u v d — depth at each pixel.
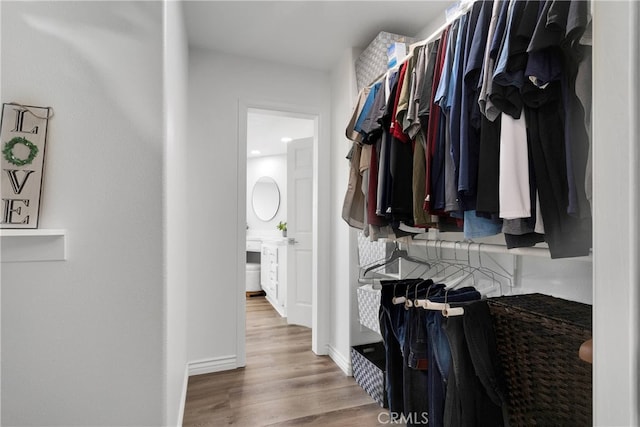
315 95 2.84
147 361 1.12
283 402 2.05
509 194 1.00
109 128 1.11
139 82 1.14
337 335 2.65
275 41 2.44
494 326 1.39
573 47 0.90
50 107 1.06
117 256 1.10
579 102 0.93
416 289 1.56
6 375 1.02
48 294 1.05
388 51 2.05
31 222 1.03
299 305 3.63
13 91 1.04
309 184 3.61
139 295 1.12
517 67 0.97
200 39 2.41
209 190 2.52
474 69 1.12
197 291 2.47
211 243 2.52
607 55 0.54
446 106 1.23
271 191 5.75
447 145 1.26
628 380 0.50
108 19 1.12
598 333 0.55
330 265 2.81
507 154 1.01
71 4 1.10
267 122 4.02
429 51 1.43
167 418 1.19
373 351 2.37
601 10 0.55
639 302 0.49
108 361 1.09
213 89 2.55
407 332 1.58
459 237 2.04
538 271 1.60
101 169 1.10
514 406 1.31
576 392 1.08
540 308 1.29
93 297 1.08
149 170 1.14
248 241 5.44
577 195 0.92
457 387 1.30
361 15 2.14
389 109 1.59
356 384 2.29
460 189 1.13
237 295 2.58
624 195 0.51
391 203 1.54
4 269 1.02
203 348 2.47
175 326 1.53
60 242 1.05
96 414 1.08
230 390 2.20
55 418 1.05
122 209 1.11
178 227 1.68
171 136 1.35
